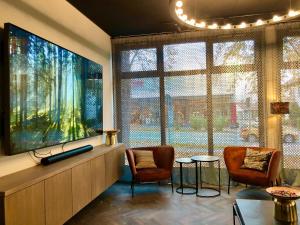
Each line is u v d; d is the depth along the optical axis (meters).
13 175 2.54
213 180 4.99
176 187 4.93
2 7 2.61
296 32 4.67
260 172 4.12
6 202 2.05
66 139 3.47
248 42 4.88
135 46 5.34
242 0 3.81
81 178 3.23
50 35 3.40
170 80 5.22
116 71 5.41
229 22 4.63
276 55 4.75
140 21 4.63
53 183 2.67
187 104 5.16
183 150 5.17
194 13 4.27
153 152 4.84
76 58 3.80
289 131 4.70
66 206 2.89
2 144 2.55
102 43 5.04
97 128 4.51
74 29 4.02
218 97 5.02
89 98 4.21
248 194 4.42
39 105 2.90
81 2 3.86
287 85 4.71
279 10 4.19
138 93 5.34
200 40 5.09
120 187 4.95
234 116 4.95
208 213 3.65
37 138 2.87
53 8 3.48
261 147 4.68
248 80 4.88
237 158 4.52
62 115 3.38
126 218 3.52
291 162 4.68
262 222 2.29
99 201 4.19
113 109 5.43
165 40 5.23
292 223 2.26
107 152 4.10
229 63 4.96
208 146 5.06
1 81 2.55
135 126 5.35
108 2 3.87
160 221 3.41
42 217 2.48
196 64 5.11
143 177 4.33
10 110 2.47
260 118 4.82
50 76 3.12
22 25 2.89
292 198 2.26
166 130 5.24
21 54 2.63
